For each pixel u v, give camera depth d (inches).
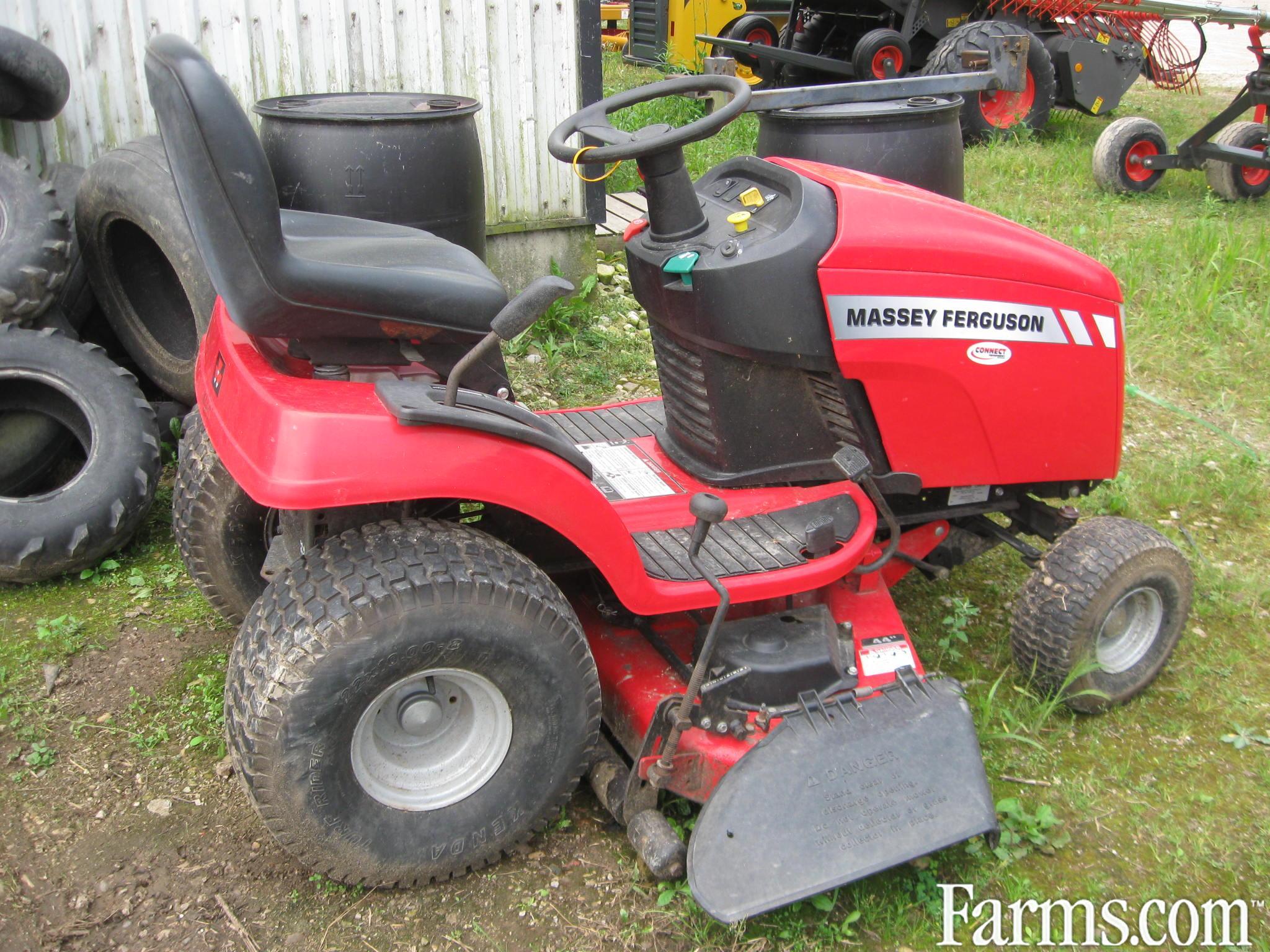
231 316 82.6
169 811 96.9
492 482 82.0
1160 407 185.6
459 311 87.8
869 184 104.7
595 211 209.5
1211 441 176.1
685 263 99.9
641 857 91.0
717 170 114.1
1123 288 222.2
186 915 87.0
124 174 142.5
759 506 107.5
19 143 163.2
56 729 105.8
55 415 135.9
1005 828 97.7
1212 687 121.5
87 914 86.4
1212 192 299.0
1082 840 99.6
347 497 77.9
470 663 83.5
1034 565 117.5
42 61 147.3
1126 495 157.2
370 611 79.0
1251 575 142.0
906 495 113.3
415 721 86.3
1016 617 115.7
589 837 97.0
